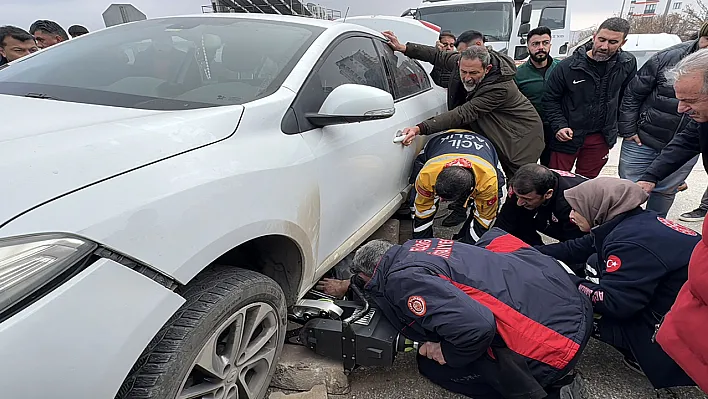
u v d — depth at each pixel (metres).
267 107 1.56
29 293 0.86
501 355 1.58
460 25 7.18
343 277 2.36
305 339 1.87
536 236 2.76
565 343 1.55
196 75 1.74
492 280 1.60
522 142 3.06
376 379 1.93
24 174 0.96
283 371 1.82
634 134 3.24
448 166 2.36
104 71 1.75
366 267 1.82
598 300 1.78
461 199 2.36
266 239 1.64
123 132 1.19
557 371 1.59
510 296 1.58
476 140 2.73
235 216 1.29
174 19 2.20
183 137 1.28
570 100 3.40
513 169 3.11
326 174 1.79
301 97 1.73
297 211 1.58
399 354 2.08
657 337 1.47
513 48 6.88
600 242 1.92
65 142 1.08
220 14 2.25
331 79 1.97
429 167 2.45
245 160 1.38
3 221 0.88
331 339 1.79
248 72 1.76
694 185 4.65
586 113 3.37
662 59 2.96
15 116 1.28
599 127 3.43
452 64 3.49
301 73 1.78
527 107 3.10
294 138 1.64
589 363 2.05
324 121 1.72
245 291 1.35
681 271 1.63
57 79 1.70
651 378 1.77
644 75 3.08
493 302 1.56
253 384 1.56
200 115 1.39
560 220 2.47
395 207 2.71
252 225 1.35
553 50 7.68
